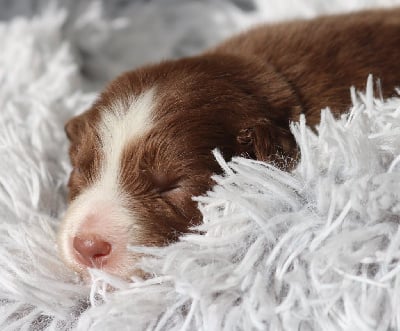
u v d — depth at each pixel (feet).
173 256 0.90
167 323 0.89
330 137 0.91
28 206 1.08
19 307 0.94
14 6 1.76
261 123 1.03
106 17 1.78
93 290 0.92
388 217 0.85
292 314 0.84
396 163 0.88
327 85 1.12
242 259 0.89
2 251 0.97
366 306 0.81
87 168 1.05
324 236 0.85
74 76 1.42
